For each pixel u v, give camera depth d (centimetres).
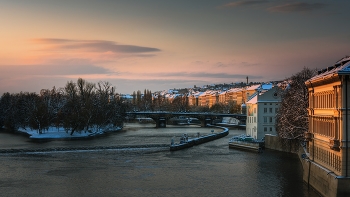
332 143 6994
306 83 9119
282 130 12788
